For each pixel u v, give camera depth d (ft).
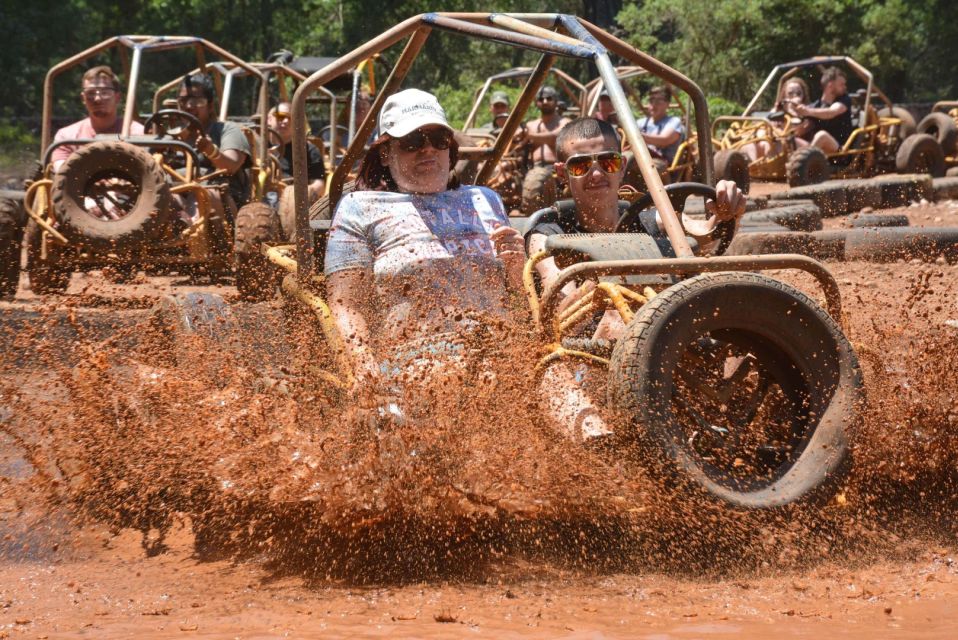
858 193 52.06
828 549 12.80
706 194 17.02
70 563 13.84
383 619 11.01
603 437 12.38
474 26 16.63
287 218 30.27
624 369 12.22
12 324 23.89
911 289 16.43
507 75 66.59
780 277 28.76
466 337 13.73
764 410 13.76
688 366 13.74
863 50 131.44
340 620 11.02
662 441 12.03
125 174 31.27
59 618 11.55
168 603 12.05
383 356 13.93
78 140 32.48
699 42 134.41
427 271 15.12
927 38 147.74
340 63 16.44
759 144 68.18
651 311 12.39
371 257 15.57
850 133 66.08
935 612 10.60
